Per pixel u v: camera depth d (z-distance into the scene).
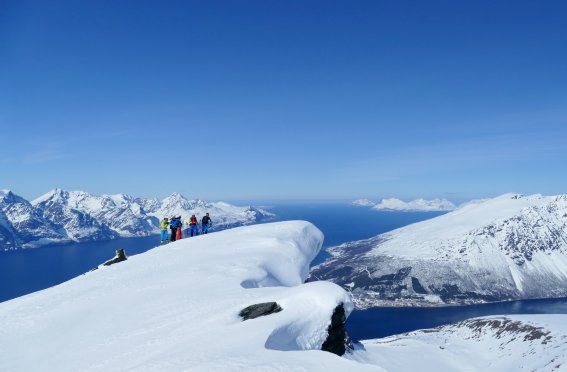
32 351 22.17
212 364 13.45
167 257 40.12
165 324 21.58
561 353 115.00
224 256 36.38
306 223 48.41
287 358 13.66
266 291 24.62
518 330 149.62
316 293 20.41
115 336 21.56
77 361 19.39
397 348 91.50
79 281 37.25
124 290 30.19
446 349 127.12
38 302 32.00
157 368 14.26
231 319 19.83
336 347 19.36
